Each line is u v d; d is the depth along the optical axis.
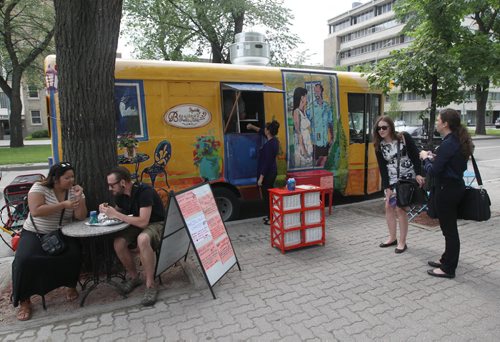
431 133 6.74
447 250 3.94
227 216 6.22
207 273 3.66
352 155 7.30
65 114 3.96
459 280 3.90
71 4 3.63
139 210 3.74
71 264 3.45
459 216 3.96
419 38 6.54
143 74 5.30
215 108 5.85
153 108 5.39
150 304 3.50
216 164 5.91
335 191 7.21
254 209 7.45
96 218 3.58
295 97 6.55
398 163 4.57
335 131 7.04
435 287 3.76
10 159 15.98
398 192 4.50
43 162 14.91
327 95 6.90
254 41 7.05
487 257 4.49
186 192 3.74
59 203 3.50
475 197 3.81
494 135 29.67
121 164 5.21
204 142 5.79
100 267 4.05
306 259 4.55
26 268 3.24
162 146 5.47
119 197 3.84
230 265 4.10
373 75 6.66
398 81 6.30
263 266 4.36
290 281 3.95
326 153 6.98
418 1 6.21
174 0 15.47
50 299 3.66
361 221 6.14
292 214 4.74
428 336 2.94
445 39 6.22
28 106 37.78
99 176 4.08
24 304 3.36
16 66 21.38
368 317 3.22
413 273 4.09
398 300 3.51
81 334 3.06
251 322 3.19
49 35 19.91
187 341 2.94
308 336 2.96
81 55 3.80
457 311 3.30
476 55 5.93
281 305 3.46
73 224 3.60
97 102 3.97
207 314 3.33
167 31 16.30
